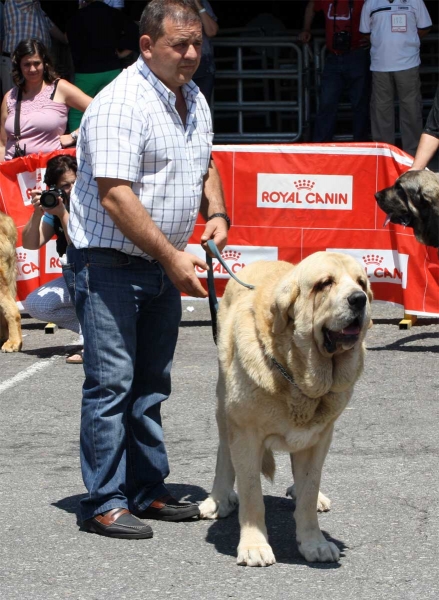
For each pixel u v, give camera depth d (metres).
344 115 17.50
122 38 13.34
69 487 5.86
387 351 9.38
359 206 10.32
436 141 9.66
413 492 5.66
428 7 19.00
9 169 10.48
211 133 5.21
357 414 7.33
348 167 10.30
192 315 11.09
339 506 5.46
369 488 5.74
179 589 4.40
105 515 5.09
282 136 16.70
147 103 4.85
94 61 13.28
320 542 4.78
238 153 10.43
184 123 5.06
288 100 18.45
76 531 5.16
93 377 5.06
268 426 4.65
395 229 10.27
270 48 17.80
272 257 10.57
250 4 19.42
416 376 8.43
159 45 4.82
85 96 10.88
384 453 6.39
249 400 4.59
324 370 4.47
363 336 4.48
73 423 7.23
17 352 9.68
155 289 5.13
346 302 4.29
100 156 4.75
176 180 4.96
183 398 7.80
